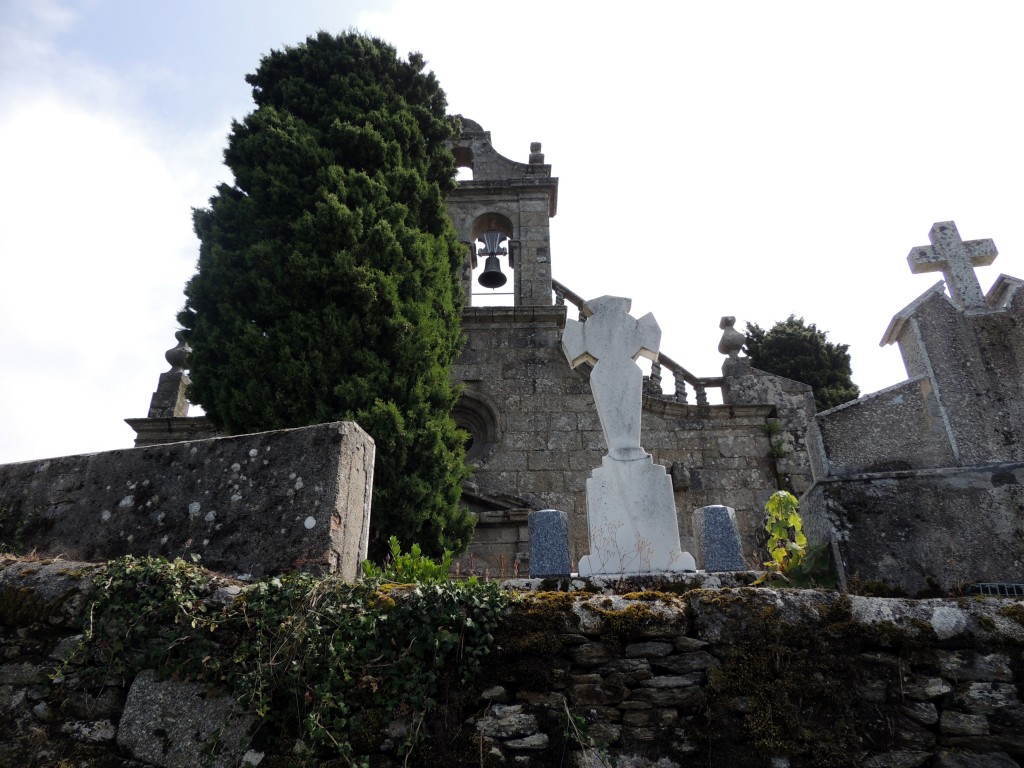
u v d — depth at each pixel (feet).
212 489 16.63
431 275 39.42
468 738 12.09
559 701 12.41
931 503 16.97
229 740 12.25
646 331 21.99
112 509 17.04
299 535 15.43
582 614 13.09
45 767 12.50
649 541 19.02
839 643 12.62
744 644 12.71
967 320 19.24
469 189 52.75
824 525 17.37
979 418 18.17
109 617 13.61
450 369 42.14
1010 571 16.15
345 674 12.38
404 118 43.27
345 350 34.17
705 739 12.06
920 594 16.17
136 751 12.50
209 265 36.55
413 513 31.19
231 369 33.32
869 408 18.52
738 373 46.09
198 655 12.99
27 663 13.60
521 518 38.70
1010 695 12.08
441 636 12.74
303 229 35.83
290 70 44.93
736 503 41.63
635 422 20.79
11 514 17.43
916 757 11.77
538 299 48.96
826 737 11.90
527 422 43.37
